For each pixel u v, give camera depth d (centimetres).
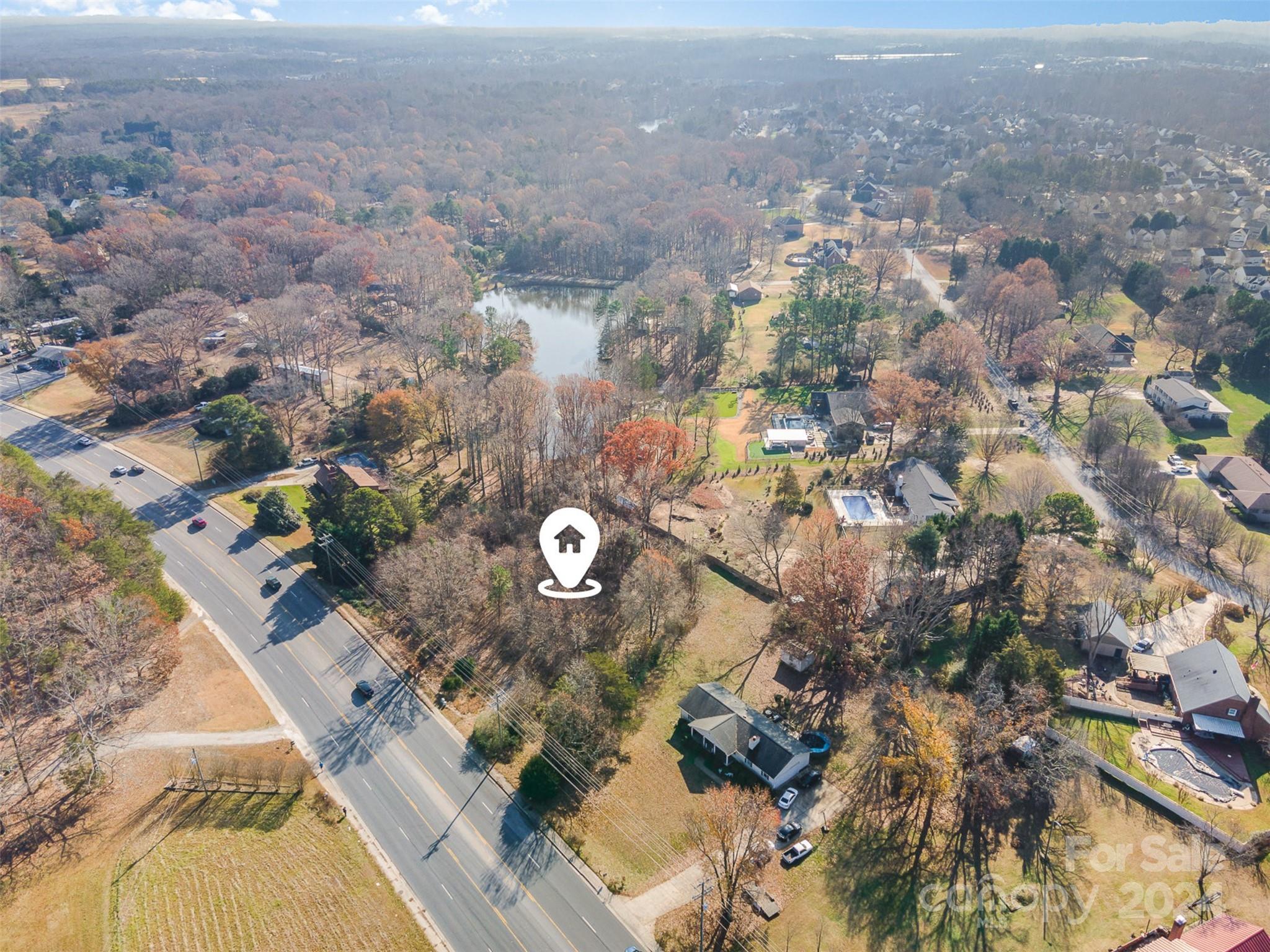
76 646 10344
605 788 9088
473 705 10394
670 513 14112
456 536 13025
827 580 10888
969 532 11688
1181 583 12256
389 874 8075
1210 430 17350
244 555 13488
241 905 7681
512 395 15175
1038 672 9462
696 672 10925
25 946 7200
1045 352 19962
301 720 10081
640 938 7450
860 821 8581
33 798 8819
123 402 18138
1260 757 9138
